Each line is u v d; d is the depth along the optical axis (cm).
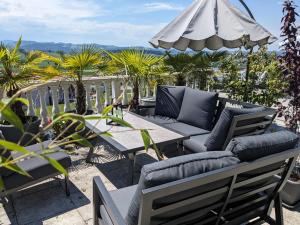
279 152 144
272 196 173
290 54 274
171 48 459
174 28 392
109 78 511
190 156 126
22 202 249
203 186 122
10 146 60
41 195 261
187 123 378
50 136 314
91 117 79
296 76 275
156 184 108
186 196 121
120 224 125
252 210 169
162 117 412
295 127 285
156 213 115
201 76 546
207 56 543
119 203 176
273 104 361
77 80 411
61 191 268
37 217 228
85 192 267
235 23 348
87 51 395
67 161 246
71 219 225
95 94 517
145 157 353
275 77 353
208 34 338
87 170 315
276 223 179
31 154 65
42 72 340
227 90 425
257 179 146
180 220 131
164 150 347
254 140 137
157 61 464
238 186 139
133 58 436
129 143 260
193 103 373
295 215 228
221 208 143
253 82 393
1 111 63
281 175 164
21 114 311
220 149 256
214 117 365
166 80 534
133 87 449
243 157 133
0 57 300
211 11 363
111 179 295
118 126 313
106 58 434
